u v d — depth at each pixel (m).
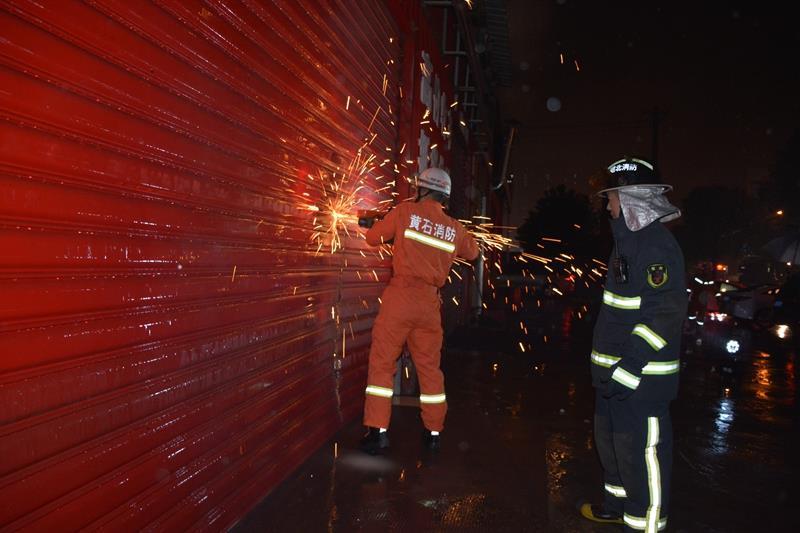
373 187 6.34
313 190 4.65
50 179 2.12
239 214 3.51
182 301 2.96
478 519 3.85
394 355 5.07
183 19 2.87
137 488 2.65
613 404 3.69
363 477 4.43
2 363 1.96
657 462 3.59
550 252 59.47
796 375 10.46
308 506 3.89
